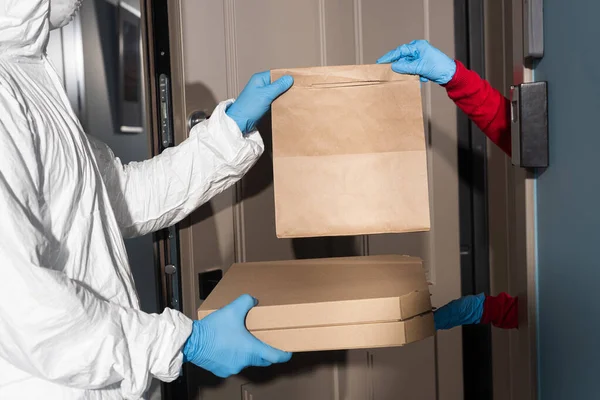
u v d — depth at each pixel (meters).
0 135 0.78
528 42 0.92
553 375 0.95
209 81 1.56
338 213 0.99
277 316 0.96
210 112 1.57
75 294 0.81
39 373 0.82
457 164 1.77
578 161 0.84
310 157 1.00
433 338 1.78
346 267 1.20
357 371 1.74
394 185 0.99
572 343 0.88
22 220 0.78
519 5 0.96
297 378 1.70
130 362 0.86
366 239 1.75
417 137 1.00
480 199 1.79
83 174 0.95
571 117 0.85
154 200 1.24
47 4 0.91
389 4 1.71
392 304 0.95
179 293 1.53
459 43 1.75
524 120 0.93
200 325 0.94
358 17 1.70
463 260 1.82
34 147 0.84
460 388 1.81
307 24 1.67
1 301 0.78
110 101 2.13
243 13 1.59
